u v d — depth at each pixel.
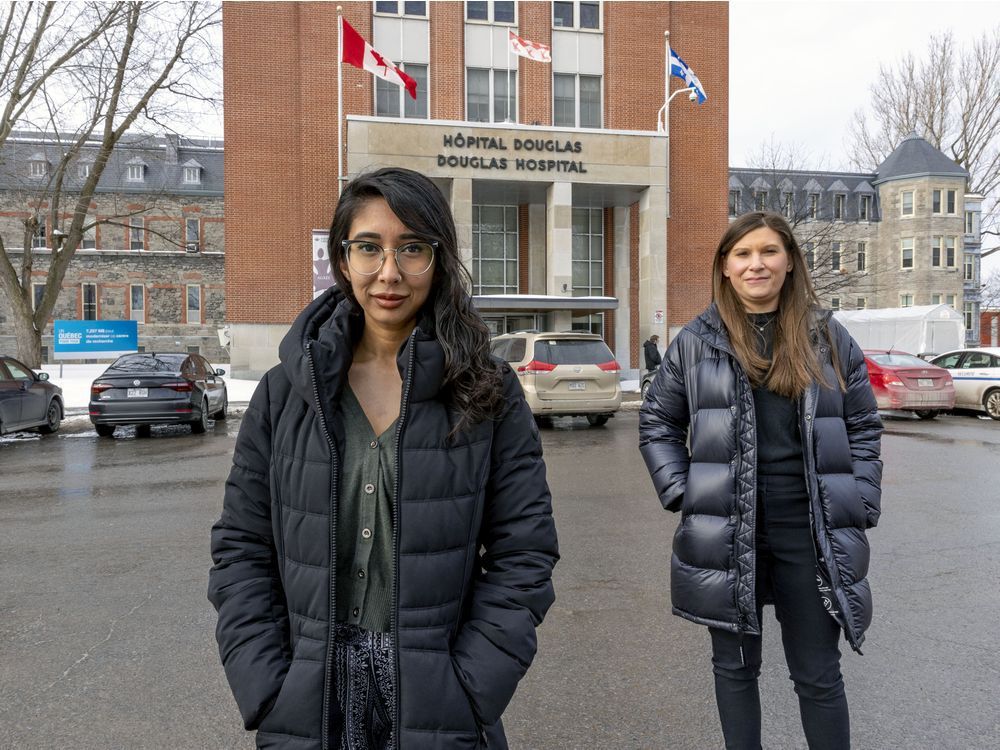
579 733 2.95
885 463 9.65
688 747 2.85
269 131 23.31
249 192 23.23
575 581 4.85
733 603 2.38
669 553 5.49
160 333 48.25
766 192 36.12
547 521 1.57
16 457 10.68
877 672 3.48
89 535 6.13
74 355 27.33
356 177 1.56
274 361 23.34
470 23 24.83
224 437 12.84
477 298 22.17
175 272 48.62
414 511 1.43
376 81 24.06
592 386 13.48
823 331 2.47
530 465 1.58
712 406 2.50
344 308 1.57
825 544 2.30
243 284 23.20
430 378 1.46
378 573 1.49
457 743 1.40
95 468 9.63
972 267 51.69
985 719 3.04
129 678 3.45
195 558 5.43
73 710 3.14
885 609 4.30
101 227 48.69
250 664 1.47
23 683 3.40
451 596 1.45
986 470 9.12
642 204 24.50
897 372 14.73
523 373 13.47
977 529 6.18
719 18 25.91
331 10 23.48
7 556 5.51
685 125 25.73
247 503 1.59
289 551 1.49
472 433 1.49
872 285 49.53
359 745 1.45
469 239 22.89
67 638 3.93
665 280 24.11
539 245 25.70
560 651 3.74
